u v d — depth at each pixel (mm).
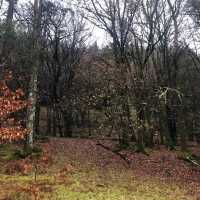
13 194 16047
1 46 27312
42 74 45500
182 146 32562
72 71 46844
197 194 19203
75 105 43500
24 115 25891
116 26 31344
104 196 16766
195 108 43219
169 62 37656
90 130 44125
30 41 26344
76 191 17203
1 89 14547
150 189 19094
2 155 23812
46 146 28609
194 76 44906
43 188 17250
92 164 24281
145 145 33625
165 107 34719
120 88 30062
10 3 27406
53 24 44125
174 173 24312
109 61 34219
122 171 23094
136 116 29875
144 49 35219
